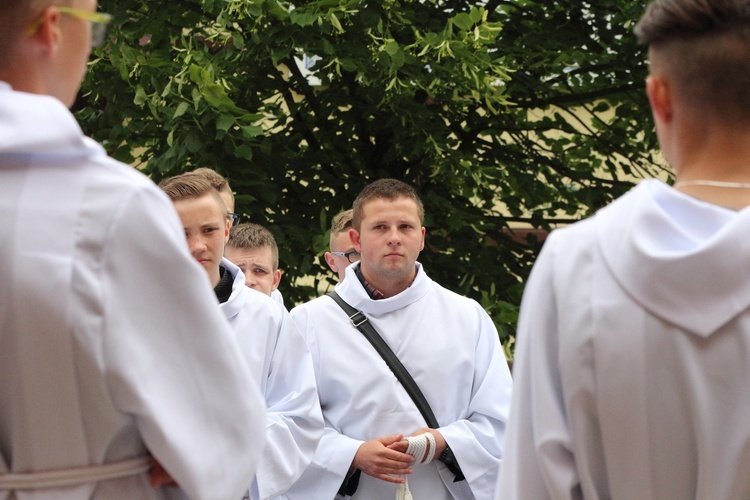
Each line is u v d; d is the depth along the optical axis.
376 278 7.59
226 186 8.15
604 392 2.90
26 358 2.78
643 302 2.87
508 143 15.62
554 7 14.45
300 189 13.62
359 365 7.30
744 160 2.92
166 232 2.94
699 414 2.80
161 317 2.94
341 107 13.82
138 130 12.78
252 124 11.67
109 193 2.88
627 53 14.17
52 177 2.86
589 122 17.00
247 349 6.52
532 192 15.28
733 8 2.84
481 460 6.98
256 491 6.11
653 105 3.07
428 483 7.11
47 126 2.82
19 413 2.84
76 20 3.00
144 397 2.85
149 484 3.07
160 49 12.94
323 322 7.55
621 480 2.94
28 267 2.77
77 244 2.81
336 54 12.04
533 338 3.09
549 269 3.10
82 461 2.90
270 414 6.38
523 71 14.29
